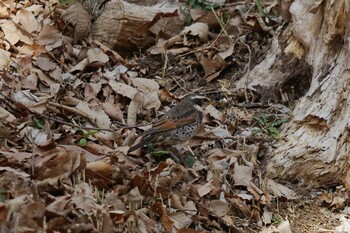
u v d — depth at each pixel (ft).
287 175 32.07
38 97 33.63
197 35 39.47
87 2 40.19
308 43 34.78
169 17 39.68
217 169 31.24
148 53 39.60
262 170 32.40
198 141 33.53
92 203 25.41
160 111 35.40
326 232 29.73
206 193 29.50
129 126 32.99
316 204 31.24
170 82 38.11
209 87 37.78
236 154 32.22
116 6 39.11
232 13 40.73
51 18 39.58
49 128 30.58
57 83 35.32
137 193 27.91
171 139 31.37
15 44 37.45
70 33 39.01
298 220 30.32
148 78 38.34
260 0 41.29
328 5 33.17
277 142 33.01
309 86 35.99
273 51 37.32
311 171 31.83
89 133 31.09
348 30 31.58
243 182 30.94
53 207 23.99
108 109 34.06
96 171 28.02
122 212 25.70
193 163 31.86
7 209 22.72
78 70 36.83
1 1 39.17
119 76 36.88
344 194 31.32
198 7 40.63
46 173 26.27
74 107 33.60
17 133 30.12
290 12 35.83
